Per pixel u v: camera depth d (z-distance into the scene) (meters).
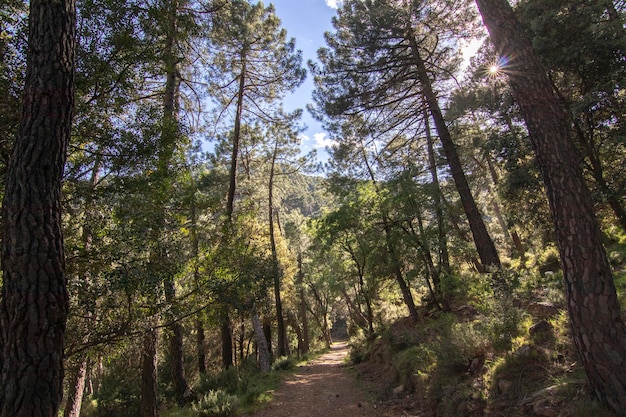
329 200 20.22
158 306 6.78
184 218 7.96
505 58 5.03
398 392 8.28
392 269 14.76
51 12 4.11
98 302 6.34
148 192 6.58
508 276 8.31
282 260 22.64
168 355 21.16
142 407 10.07
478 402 5.29
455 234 13.27
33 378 3.25
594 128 11.40
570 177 4.28
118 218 6.33
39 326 3.35
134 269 6.13
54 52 4.02
